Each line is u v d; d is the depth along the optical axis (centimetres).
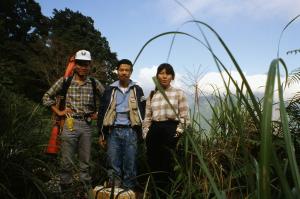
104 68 2850
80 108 440
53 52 2597
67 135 421
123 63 462
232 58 75
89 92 450
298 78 328
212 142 312
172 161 414
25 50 2841
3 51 2656
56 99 442
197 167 274
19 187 270
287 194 64
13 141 277
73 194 255
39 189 253
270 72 60
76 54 450
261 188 59
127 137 448
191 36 83
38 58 2547
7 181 261
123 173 455
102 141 469
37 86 2453
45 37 2703
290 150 67
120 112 457
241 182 225
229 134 283
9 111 288
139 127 463
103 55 3697
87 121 441
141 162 455
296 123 294
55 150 305
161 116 439
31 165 280
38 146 294
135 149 446
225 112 294
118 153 449
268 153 57
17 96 323
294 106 313
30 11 3788
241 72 73
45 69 2458
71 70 451
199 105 320
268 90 59
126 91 464
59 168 284
